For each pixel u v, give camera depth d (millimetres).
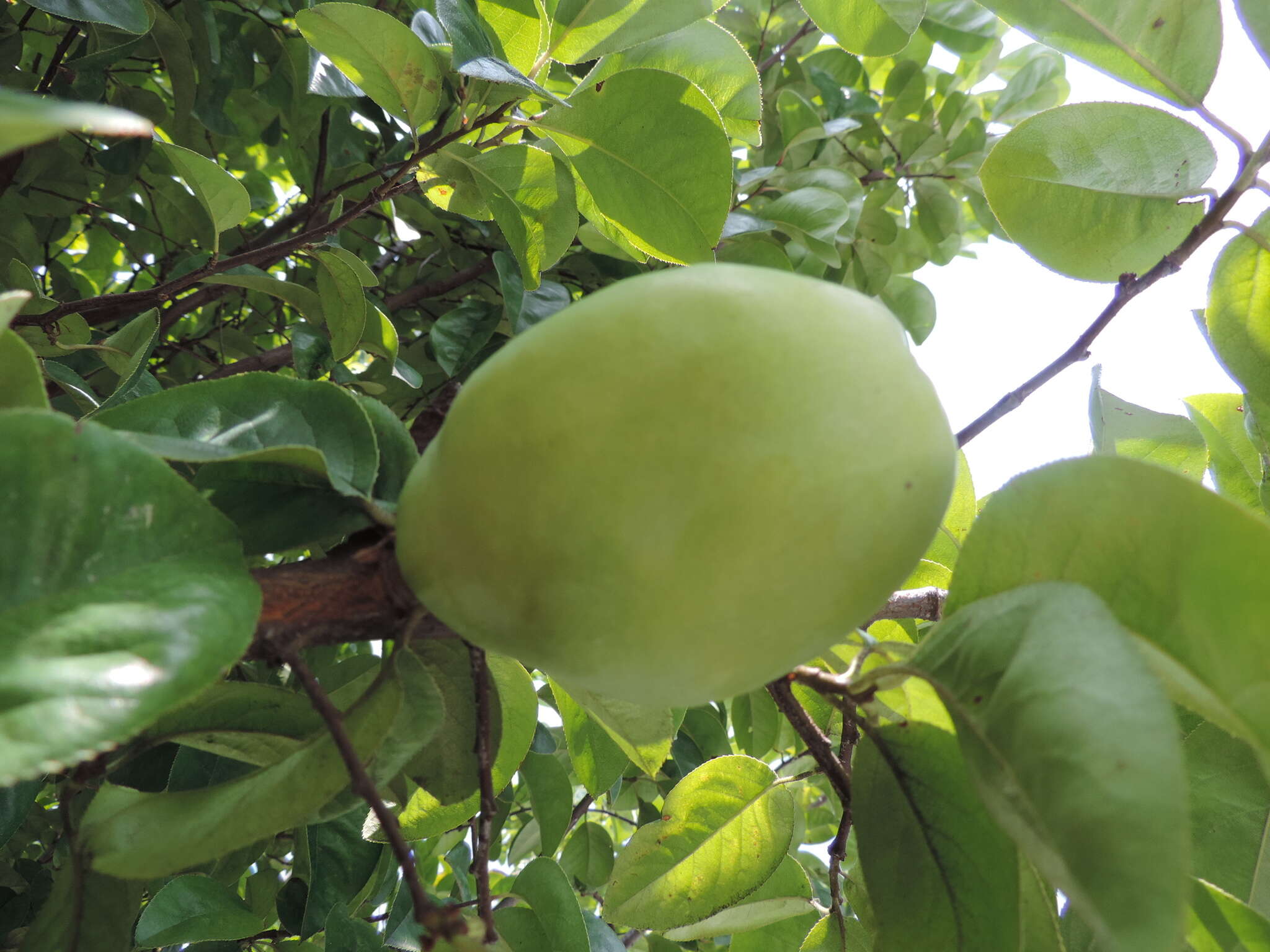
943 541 378
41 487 153
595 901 599
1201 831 288
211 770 383
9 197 581
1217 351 285
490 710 258
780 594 166
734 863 308
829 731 338
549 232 398
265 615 187
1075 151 273
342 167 672
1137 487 168
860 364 170
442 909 166
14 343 173
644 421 159
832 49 768
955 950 199
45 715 135
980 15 718
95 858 182
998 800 157
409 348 607
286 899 455
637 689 185
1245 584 155
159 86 701
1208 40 262
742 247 590
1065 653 156
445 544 178
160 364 666
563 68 442
